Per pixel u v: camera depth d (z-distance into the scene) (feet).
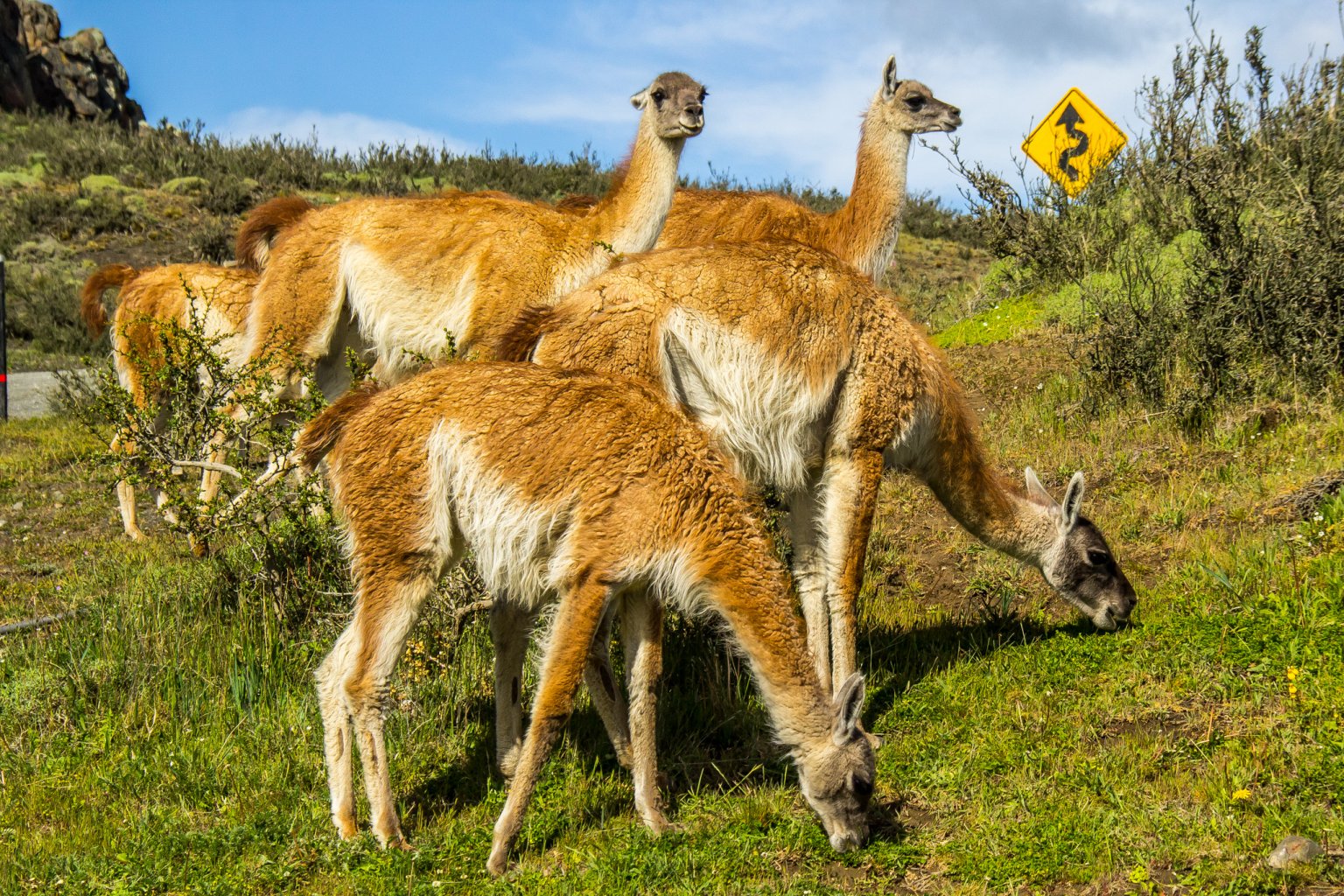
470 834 17.58
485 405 17.04
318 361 30.30
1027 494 23.34
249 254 34.76
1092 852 15.74
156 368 31.24
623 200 28.86
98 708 22.74
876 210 28.89
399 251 28.76
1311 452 27.17
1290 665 19.06
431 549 17.20
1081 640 21.76
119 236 80.94
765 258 20.62
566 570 16.55
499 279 28.09
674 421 17.21
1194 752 17.71
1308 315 30.53
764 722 20.94
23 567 31.73
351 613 24.43
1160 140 41.52
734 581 17.01
